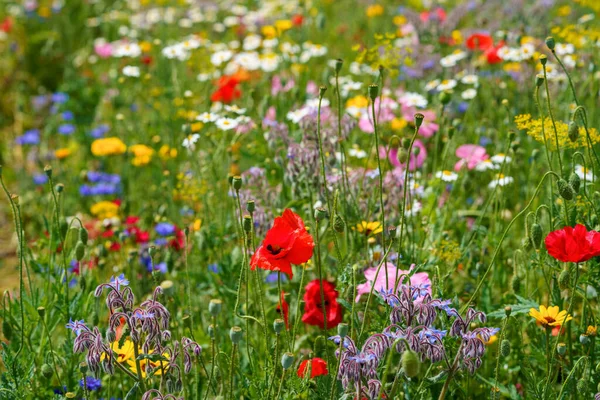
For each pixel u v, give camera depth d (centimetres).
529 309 282
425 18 454
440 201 336
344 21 595
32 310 298
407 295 268
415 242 313
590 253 272
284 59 427
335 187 311
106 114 491
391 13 575
